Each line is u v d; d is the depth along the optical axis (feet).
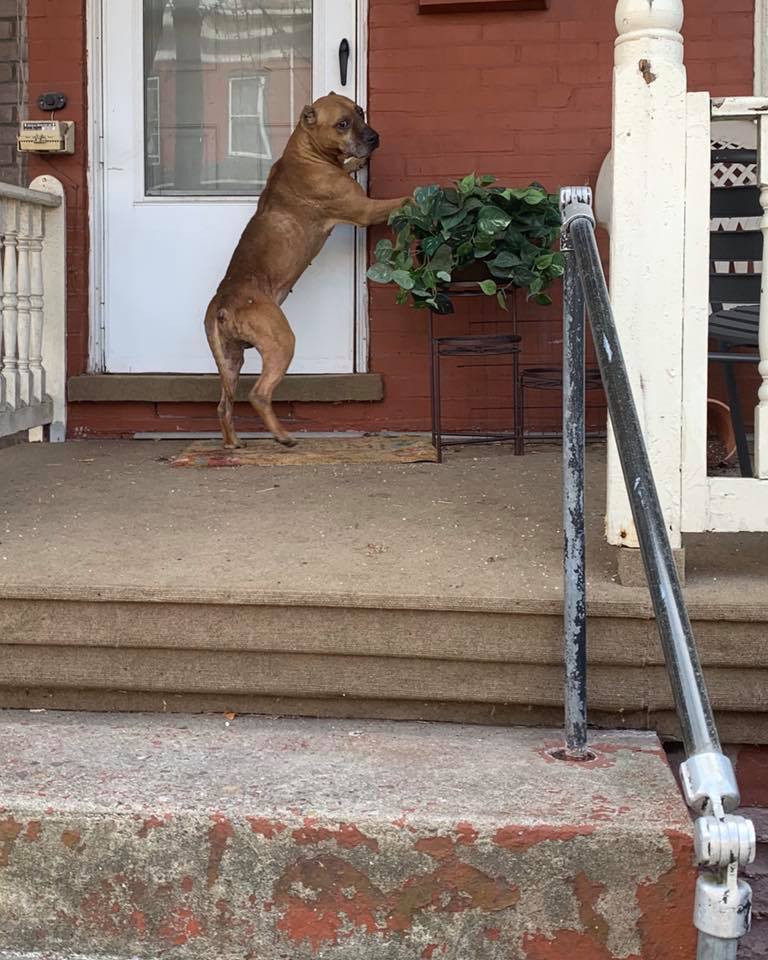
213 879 6.10
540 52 14.98
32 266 14.97
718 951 4.50
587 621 7.42
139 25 15.48
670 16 7.45
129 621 7.69
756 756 7.66
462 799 6.23
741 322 10.46
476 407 15.56
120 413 15.79
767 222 7.72
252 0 15.56
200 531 9.53
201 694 7.86
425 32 15.10
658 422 7.61
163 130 15.79
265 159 15.84
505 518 10.05
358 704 7.80
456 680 7.59
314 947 6.09
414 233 14.03
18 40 16.05
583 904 5.94
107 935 6.21
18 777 6.59
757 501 7.68
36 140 15.16
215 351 13.89
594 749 7.07
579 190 6.97
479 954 6.01
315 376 15.49
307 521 9.94
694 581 7.85
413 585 7.67
